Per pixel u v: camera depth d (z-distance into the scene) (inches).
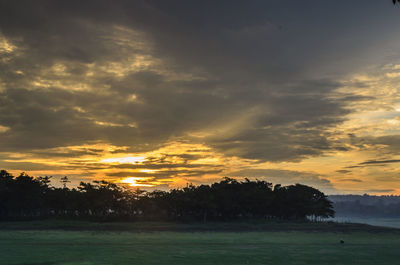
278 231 4862.2
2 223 5226.4
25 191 6432.1
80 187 6865.2
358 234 4530.0
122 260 2017.7
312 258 2212.1
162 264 1914.4
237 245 2901.1
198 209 6801.2
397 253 2484.0
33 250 2397.9
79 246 2662.4
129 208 6943.9
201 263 1967.3
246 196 7135.8
